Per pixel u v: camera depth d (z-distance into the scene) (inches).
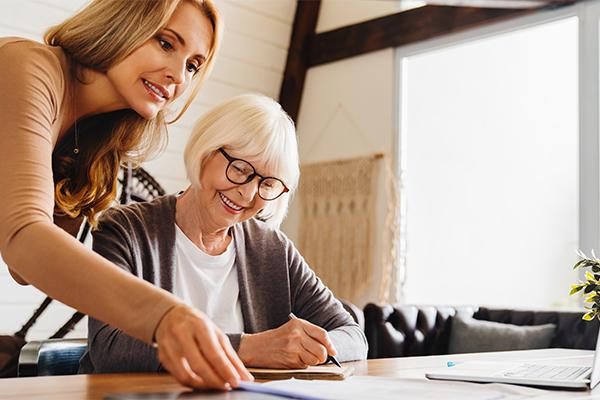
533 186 169.3
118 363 47.8
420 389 37.0
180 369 31.6
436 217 183.3
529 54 169.0
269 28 199.9
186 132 181.0
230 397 31.7
